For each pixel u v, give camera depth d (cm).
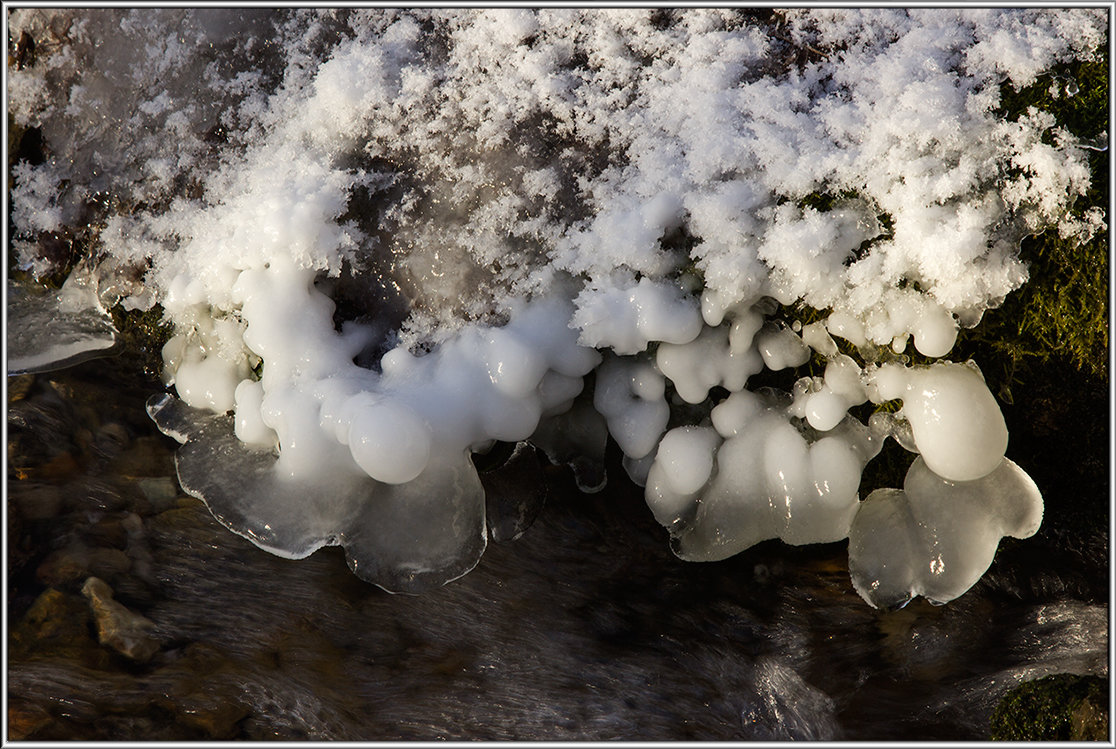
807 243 158
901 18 161
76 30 168
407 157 164
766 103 160
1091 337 161
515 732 166
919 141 158
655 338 161
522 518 168
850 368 161
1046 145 158
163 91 167
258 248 163
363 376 163
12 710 164
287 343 162
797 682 168
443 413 161
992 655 168
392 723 166
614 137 161
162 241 167
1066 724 163
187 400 167
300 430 161
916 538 162
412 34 164
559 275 162
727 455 163
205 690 166
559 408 165
